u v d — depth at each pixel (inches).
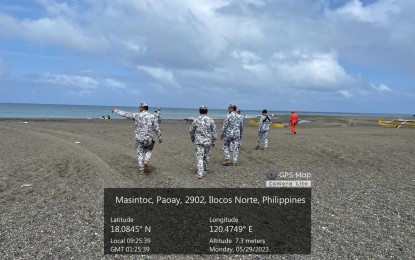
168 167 531.5
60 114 3964.1
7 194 370.3
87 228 275.4
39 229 271.0
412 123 1921.8
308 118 3307.1
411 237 260.1
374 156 660.7
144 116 467.2
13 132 1129.4
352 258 225.8
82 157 621.6
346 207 332.5
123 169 513.0
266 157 645.3
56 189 393.1
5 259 220.2
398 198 365.4
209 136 462.3
